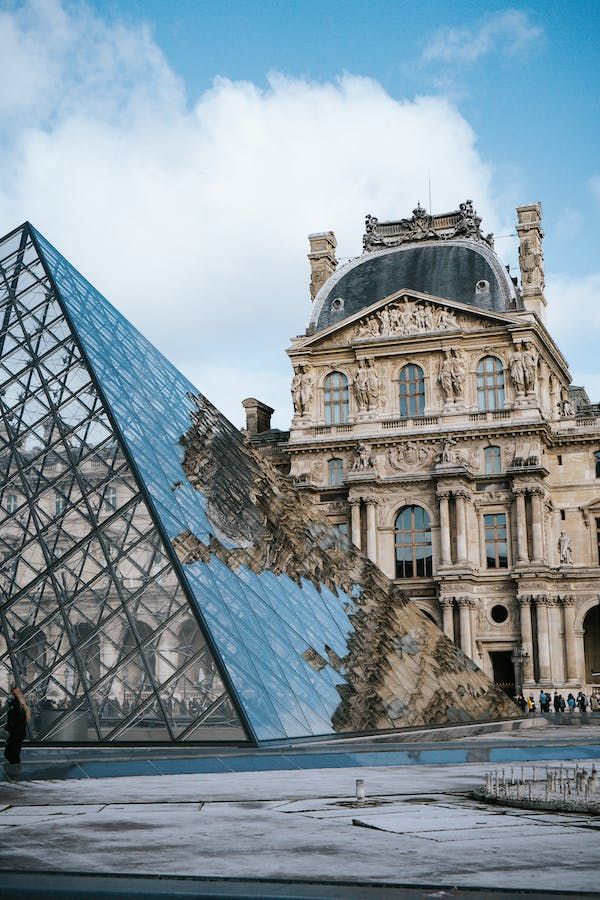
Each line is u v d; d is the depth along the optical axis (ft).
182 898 56.13
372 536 391.04
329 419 410.72
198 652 139.74
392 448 399.03
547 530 395.75
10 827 77.71
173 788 103.24
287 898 55.62
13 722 118.93
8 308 184.55
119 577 147.13
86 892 57.52
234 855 66.90
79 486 156.97
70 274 199.11
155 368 200.54
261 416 465.06
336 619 182.09
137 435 167.12
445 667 207.10
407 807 88.33
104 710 137.28
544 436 393.09
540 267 418.92
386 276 424.87
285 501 201.77
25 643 143.43
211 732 134.10
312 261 450.30
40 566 150.30
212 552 158.92
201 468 178.19
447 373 394.93
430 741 156.56
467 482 389.19
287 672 150.82
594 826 77.71
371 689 170.60
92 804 90.27
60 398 168.55
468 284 410.72
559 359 432.25
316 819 81.66
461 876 60.59
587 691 384.68
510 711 224.33
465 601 379.55
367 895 56.39
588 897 55.93
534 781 105.09
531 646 377.71
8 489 159.22
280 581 173.47
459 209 431.84
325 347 410.72
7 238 199.00
